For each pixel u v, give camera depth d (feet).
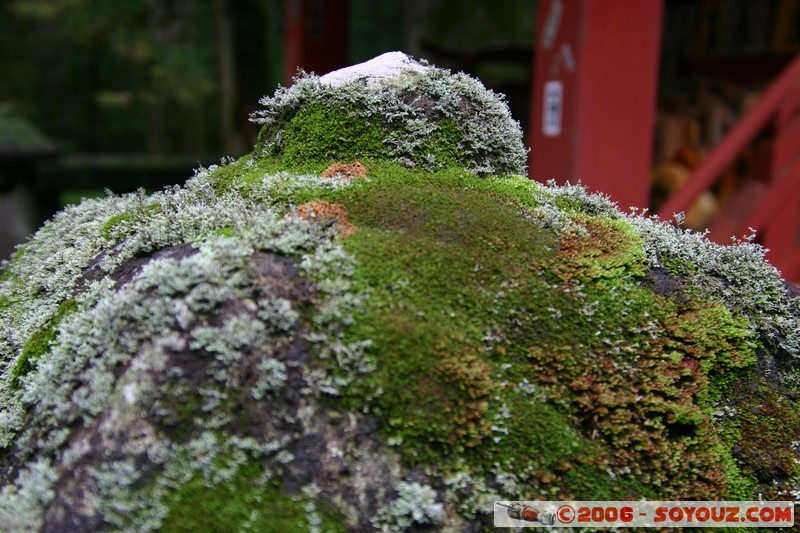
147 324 4.49
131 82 44.50
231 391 4.31
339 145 6.22
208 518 4.07
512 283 5.01
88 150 45.91
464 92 6.44
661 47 20.58
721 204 16.47
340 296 4.62
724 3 19.40
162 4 35.58
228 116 28.19
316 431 4.33
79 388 4.50
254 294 4.57
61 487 4.14
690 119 17.43
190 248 4.96
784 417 5.29
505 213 5.58
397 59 6.68
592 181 12.28
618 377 4.90
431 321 4.69
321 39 23.17
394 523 4.25
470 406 4.49
